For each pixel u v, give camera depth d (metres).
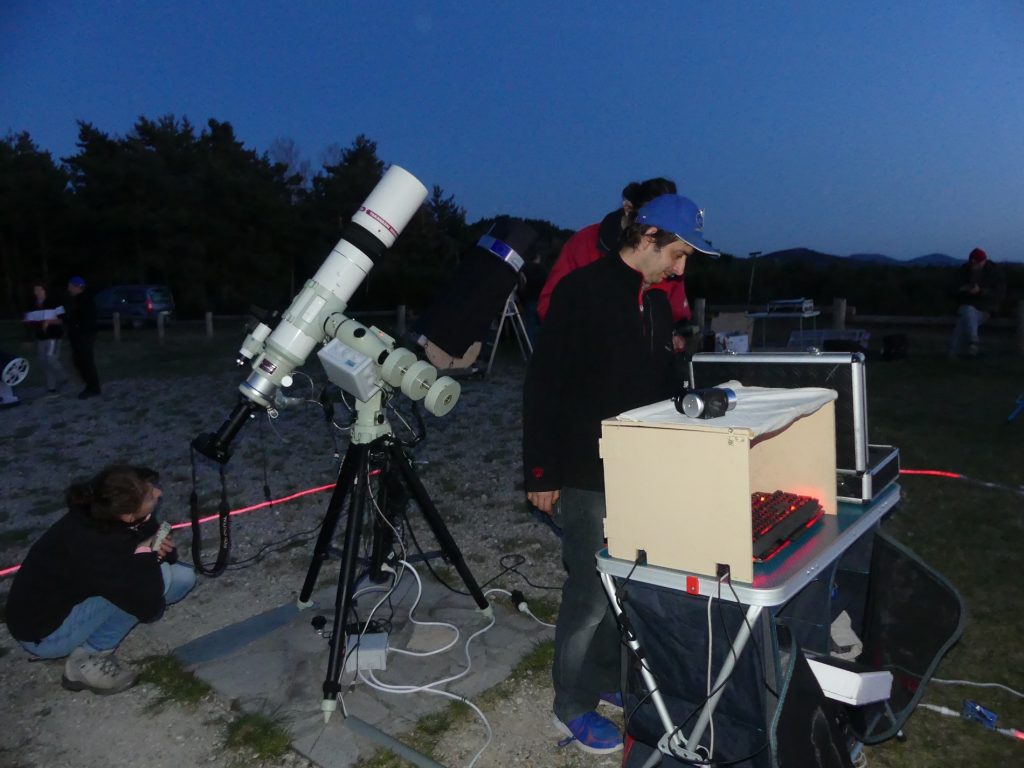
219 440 2.95
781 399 2.26
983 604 3.61
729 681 2.05
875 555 2.64
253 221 36.53
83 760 2.71
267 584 4.11
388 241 2.89
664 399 2.59
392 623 3.53
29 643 3.08
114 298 23.89
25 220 34.41
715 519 1.94
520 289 8.71
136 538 3.11
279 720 2.84
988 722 2.74
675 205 2.31
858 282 20.95
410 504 5.39
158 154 37.34
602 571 2.15
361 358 2.77
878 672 2.26
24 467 6.72
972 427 6.97
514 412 8.52
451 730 2.79
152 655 3.39
